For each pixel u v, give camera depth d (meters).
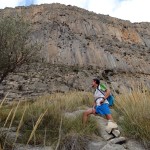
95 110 8.18
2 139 6.09
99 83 8.33
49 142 6.98
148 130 7.15
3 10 79.12
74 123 8.29
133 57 82.62
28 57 20.16
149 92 8.59
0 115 8.34
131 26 101.31
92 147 6.90
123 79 65.31
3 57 18.70
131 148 6.88
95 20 92.94
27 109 9.49
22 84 39.50
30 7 87.12
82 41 78.25
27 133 7.23
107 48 80.56
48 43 71.44
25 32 19.83
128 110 8.05
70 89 49.50
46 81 46.72
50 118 8.45
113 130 7.52
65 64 65.94
